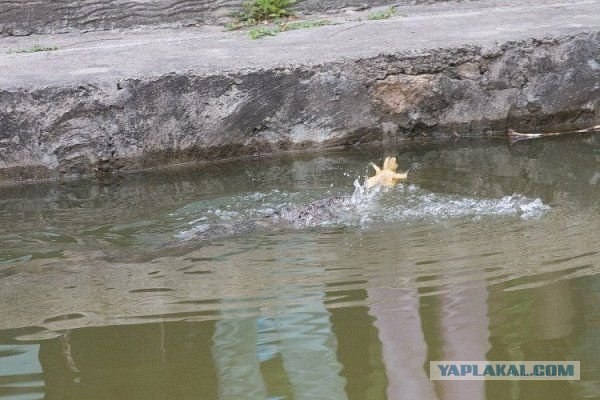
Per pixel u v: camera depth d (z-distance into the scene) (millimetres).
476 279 10852
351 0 22234
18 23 20891
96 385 8781
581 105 18344
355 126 17719
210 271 11688
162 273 11711
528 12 21109
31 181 16641
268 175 16125
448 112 18062
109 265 12141
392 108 17828
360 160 16828
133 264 12125
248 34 20344
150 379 8844
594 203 13586
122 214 14383
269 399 8375
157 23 21375
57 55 18969
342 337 9570
